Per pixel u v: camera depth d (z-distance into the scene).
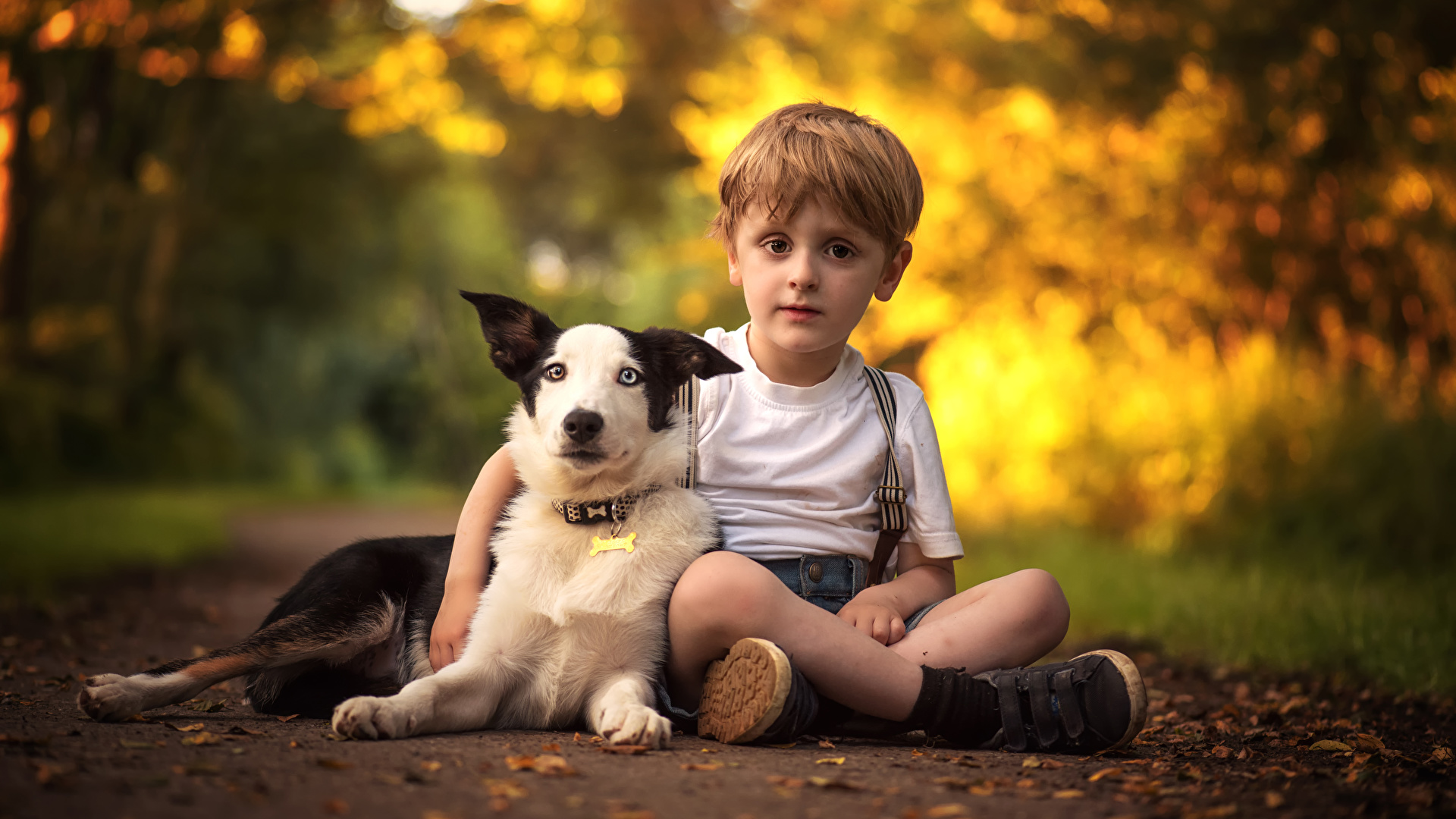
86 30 13.00
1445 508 7.90
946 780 2.47
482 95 17.66
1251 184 10.45
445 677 2.95
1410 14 8.42
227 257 26.14
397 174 22.75
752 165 3.26
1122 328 11.20
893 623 3.06
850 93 12.48
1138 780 2.55
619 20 16.41
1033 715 2.87
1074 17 10.50
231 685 4.11
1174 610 6.46
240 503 21.23
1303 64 9.02
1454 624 5.16
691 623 3.01
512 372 3.41
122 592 8.01
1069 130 11.25
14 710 3.20
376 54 16.17
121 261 21.80
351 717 2.74
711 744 2.88
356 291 28.70
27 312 16.97
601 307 36.00
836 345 3.33
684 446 3.25
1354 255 10.26
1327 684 4.76
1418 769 2.81
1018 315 11.68
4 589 7.45
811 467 3.26
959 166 11.93
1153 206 10.77
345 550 3.49
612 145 17.77
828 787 2.36
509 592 3.10
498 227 35.59
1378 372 9.57
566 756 2.63
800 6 14.01
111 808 2.02
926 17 11.89
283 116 20.12
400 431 34.78
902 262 3.49
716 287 14.91
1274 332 10.81
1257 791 2.47
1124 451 10.16
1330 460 8.73
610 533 3.14
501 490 3.38
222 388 28.02
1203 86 10.23
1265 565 8.00
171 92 16.66
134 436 22.25
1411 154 9.37
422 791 2.23
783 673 2.75
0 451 17.00
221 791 2.18
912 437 3.37
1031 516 10.42
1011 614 3.05
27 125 15.30
